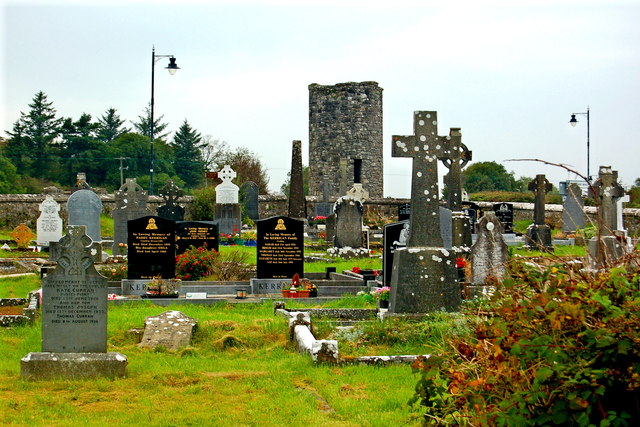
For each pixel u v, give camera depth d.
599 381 5.72
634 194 51.84
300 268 20.66
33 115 83.88
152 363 11.55
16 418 8.73
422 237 14.98
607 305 5.75
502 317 6.62
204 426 8.55
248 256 28.94
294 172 37.81
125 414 8.98
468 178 87.00
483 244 19.34
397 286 14.89
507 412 5.87
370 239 40.00
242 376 10.82
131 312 16.11
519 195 66.75
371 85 68.00
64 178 81.00
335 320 14.98
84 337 10.71
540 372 5.65
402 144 15.10
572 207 41.34
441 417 7.10
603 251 6.92
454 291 14.89
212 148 96.88
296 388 10.20
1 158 72.00
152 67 40.75
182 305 17.86
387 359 11.38
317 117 68.38
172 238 20.25
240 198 58.31
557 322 5.83
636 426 5.73
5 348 12.63
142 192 34.62
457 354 7.34
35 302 15.78
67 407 9.22
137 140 86.38
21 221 47.25
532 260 7.35
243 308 17.61
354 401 9.36
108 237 42.41
